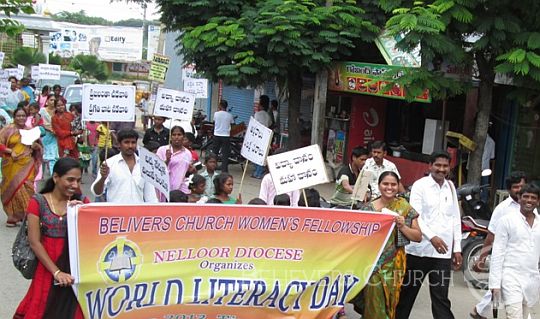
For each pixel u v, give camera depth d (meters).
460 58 11.11
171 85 34.09
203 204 6.05
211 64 16.47
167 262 5.98
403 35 11.24
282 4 15.16
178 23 17.53
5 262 9.30
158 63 23.06
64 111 14.74
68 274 5.63
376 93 14.32
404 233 6.66
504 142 15.01
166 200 8.41
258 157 8.60
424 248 7.43
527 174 15.07
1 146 10.87
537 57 10.59
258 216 6.22
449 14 10.86
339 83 15.47
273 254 6.31
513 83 11.41
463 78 12.09
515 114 14.82
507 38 11.08
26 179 11.16
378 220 6.56
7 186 11.14
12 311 7.47
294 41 14.77
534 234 6.99
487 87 11.91
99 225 5.73
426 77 11.22
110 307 5.84
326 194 16.31
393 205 6.90
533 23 11.16
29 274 5.69
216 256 6.15
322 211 6.38
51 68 26.47
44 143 14.66
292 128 17.55
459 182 13.98
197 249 6.08
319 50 15.28
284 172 7.12
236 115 25.53
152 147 9.60
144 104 31.22
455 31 11.47
